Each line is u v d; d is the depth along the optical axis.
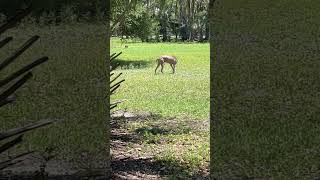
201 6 41.03
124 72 17.69
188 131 7.02
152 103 9.95
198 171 4.80
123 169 4.81
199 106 9.54
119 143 6.04
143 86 12.98
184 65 20.69
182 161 5.17
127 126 7.31
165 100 10.42
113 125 7.19
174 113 8.73
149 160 5.21
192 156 5.34
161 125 7.48
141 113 8.73
